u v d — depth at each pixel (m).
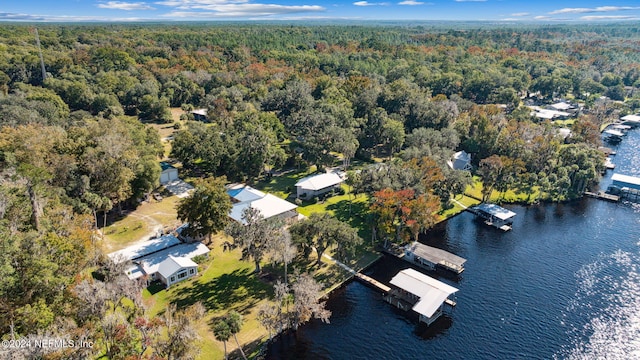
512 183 115.56
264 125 141.25
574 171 118.94
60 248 57.31
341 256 81.50
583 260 84.50
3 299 48.97
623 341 62.53
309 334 63.69
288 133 159.62
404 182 93.44
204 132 127.06
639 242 91.81
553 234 95.88
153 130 133.88
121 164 89.56
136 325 48.44
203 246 80.38
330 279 75.81
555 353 60.41
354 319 67.12
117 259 67.12
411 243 87.12
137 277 70.12
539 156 122.69
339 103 160.75
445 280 77.50
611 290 74.50
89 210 81.75
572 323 66.31
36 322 47.69
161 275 71.31
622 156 149.75
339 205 105.62
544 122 160.12
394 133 135.38
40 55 199.88
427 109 153.25
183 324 49.47
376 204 86.12
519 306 70.31
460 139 145.62
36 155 84.38
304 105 162.38
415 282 71.19
